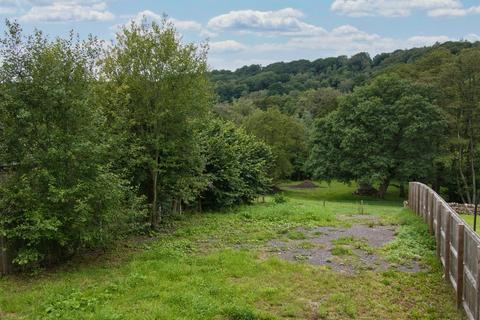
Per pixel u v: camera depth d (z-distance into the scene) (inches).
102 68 589.3
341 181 1648.6
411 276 386.0
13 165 403.2
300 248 491.2
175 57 596.4
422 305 322.3
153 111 600.1
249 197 959.6
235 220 696.4
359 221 671.8
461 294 313.7
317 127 1689.2
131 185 597.9
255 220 695.1
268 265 411.2
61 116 418.6
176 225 657.6
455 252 339.3
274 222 667.4
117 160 555.8
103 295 325.4
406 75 1889.8
